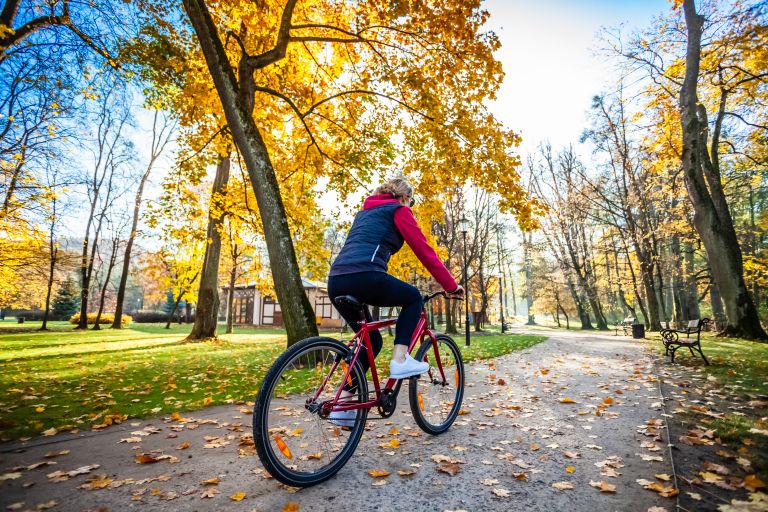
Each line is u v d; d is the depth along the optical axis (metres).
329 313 36.12
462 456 2.66
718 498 1.96
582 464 2.49
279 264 6.93
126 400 4.54
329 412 2.36
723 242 13.44
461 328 33.69
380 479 2.29
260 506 1.95
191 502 2.00
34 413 3.87
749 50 12.62
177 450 2.80
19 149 13.67
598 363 7.86
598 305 32.75
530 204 9.78
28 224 15.76
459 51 9.40
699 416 3.51
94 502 1.99
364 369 2.63
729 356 8.05
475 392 4.93
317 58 11.95
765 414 3.52
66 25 9.34
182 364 8.06
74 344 14.87
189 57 10.54
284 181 12.52
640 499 2.00
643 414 3.70
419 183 11.52
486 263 32.69
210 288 16.77
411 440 3.01
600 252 31.98
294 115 11.91
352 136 11.67
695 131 13.90
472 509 1.92
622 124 21.84
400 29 9.48
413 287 2.68
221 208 12.49
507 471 2.39
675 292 25.72
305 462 2.43
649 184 22.91
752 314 12.95
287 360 2.23
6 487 2.17
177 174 11.48
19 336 20.14
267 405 2.12
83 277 28.19
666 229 21.91
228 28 10.06
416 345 3.19
